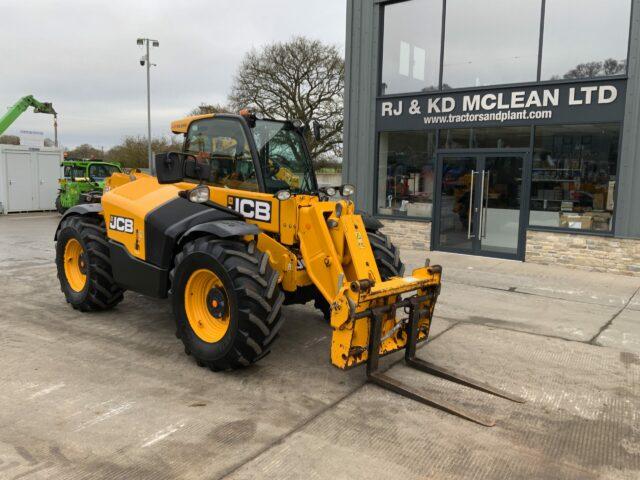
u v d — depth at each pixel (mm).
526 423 3615
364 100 11500
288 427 3461
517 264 9625
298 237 4434
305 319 5875
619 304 6902
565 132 9359
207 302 4406
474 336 5477
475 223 10391
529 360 4820
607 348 5184
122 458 3053
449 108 10516
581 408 3867
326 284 4277
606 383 4332
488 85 10039
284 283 4547
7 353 4676
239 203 4777
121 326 5504
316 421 3551
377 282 4211
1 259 9398
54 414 3561
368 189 11664
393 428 3488
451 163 10617
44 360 4527
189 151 5375
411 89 11055
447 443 3322
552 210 9586
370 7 11195
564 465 3113
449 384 4227
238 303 4000
